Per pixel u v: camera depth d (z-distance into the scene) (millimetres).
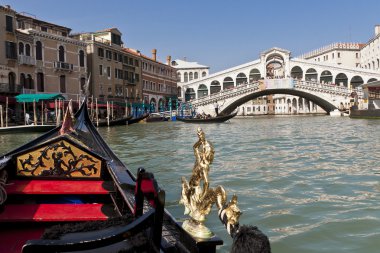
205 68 76125
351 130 23562
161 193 2168
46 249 1770
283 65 61406
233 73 62406
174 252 2479
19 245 3205
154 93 59344
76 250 1814
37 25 38219
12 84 32625
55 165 4809
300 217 5660
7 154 5633
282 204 6355
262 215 5781
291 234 4988
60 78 38219
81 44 40594
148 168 9961
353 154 12320
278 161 11039
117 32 49125
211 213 5770
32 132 25984
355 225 5246
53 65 37031
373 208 6027
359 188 7426
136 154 12992
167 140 18938
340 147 14438
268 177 8602
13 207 3791
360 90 49625
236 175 8891
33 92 34750
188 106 53000
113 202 4125
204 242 2820
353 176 8625
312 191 7258
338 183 7887
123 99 49594
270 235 4969
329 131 23234
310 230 5105
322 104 55719
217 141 17828
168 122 43312
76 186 4547
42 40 35875
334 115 50344
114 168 4758
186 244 2604
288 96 85688
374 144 15219
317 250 4484
